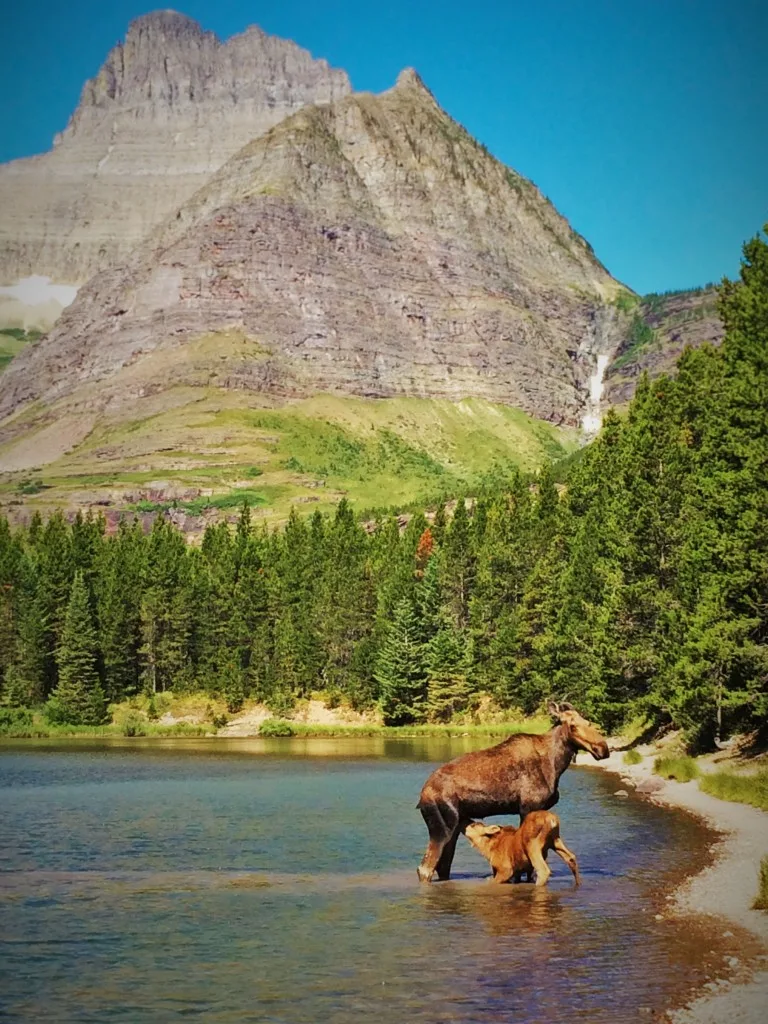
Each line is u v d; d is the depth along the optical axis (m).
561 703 22.89
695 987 13.88
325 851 28.48
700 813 34.62
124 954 16.30
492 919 18.47
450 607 134.12
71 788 51.50
